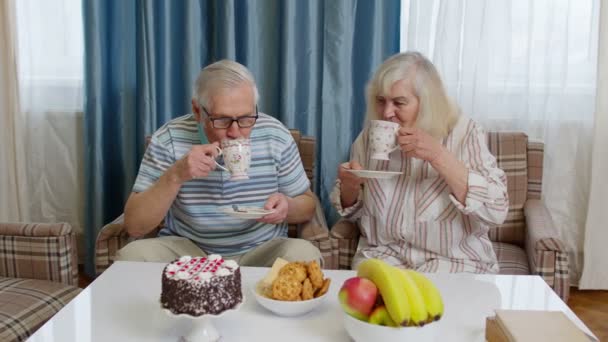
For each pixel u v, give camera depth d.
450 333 1.04
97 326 1.06
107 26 2.28
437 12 2.18
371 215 1.68
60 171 2.52
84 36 2.23
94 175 2.33
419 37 2.20
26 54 2.42
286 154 1.71
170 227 1.74
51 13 2.38
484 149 1.61
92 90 2.26
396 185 1.63
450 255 1.61
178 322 1.08
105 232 1.68
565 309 1.16
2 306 1.38
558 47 2.21
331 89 2.23
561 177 2.31
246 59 2.23
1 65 2.36
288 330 1.05
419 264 1.62
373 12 2.18
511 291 1.24
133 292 1.21
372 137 1.49
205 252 1.70
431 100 1.55
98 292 1.21
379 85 1.58
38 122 2.48
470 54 2.17
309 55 2.20
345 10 2.16
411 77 1.54
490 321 0.98
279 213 1.50
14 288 1.48
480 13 2.14
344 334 1.04
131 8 2.27
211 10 2.26
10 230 1.56
